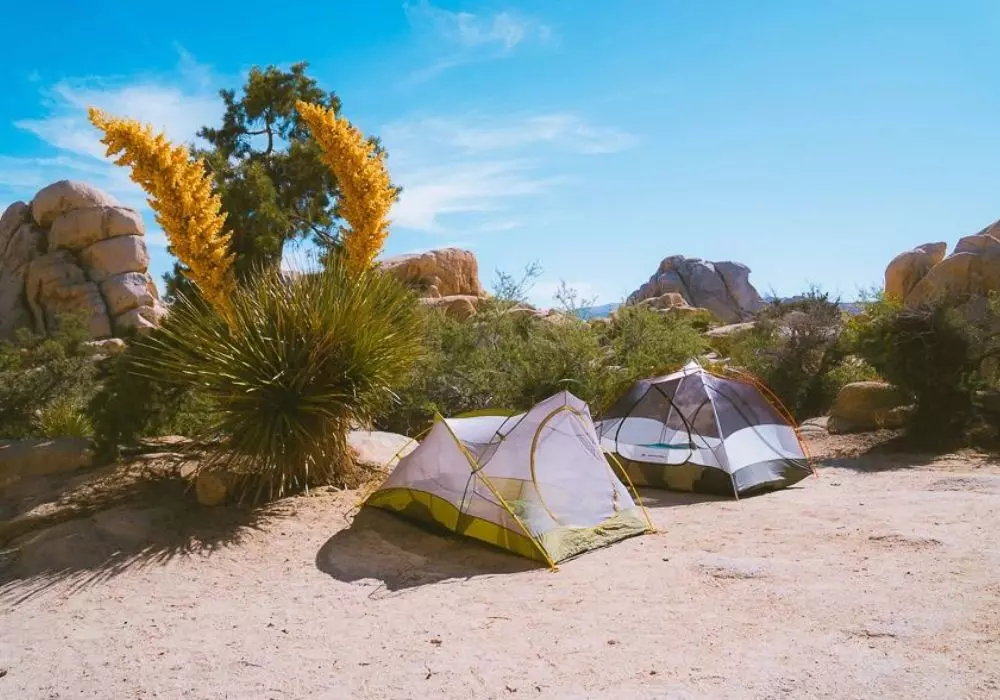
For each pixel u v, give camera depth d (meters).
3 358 13.01
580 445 7.58
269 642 4.91
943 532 6.29
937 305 10.95
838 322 14.59
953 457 9.77
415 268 23.88
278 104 23.16
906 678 3.77
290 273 8.35
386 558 6.58
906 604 4.76
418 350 8.92
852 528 6.70
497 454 7.30
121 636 5.11
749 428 9.28
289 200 21.84
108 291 26.23
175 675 4.47
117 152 7.45
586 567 6.20
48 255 26.77
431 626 5.05
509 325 14.26
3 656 4.86
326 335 7.76
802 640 4.35
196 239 7.62
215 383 7.61
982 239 21.86
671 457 9.21
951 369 10.76
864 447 10.89
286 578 6.18
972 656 3.96
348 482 8.60
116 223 27.38
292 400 7.82
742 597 5.16
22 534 7.19
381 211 8.79
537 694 3.95
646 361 13.39
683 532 7.11
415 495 7.38
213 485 7.70
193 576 6.24
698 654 4.28
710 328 22.19
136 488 7.97
